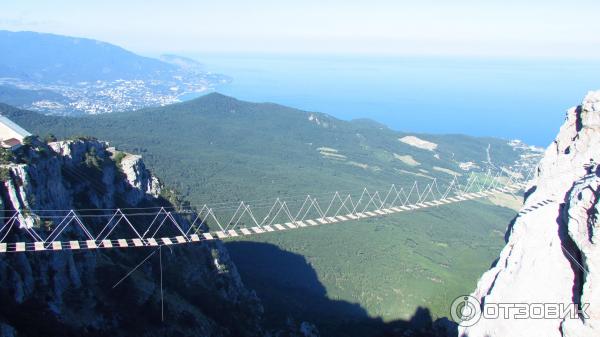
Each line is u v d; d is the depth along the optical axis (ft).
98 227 327.06
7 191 249.34
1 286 222.07
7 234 235.20
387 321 476.95
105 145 409.90
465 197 460.14
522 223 188.75
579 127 204.54
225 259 425.28
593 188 147.54
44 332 215.51
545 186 204.33
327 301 521.65
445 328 288.10
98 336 249.96
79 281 271.90
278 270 582.76
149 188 417.08
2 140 283.79
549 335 164.14
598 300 143.64
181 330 296.10
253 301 417.90
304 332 383.45
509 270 183.93
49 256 257.55
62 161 332.39
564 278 166.61
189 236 308.40
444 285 581.53
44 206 274.57
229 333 334.85
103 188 357.20
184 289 347.36
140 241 290.35
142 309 289.74
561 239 170.40
